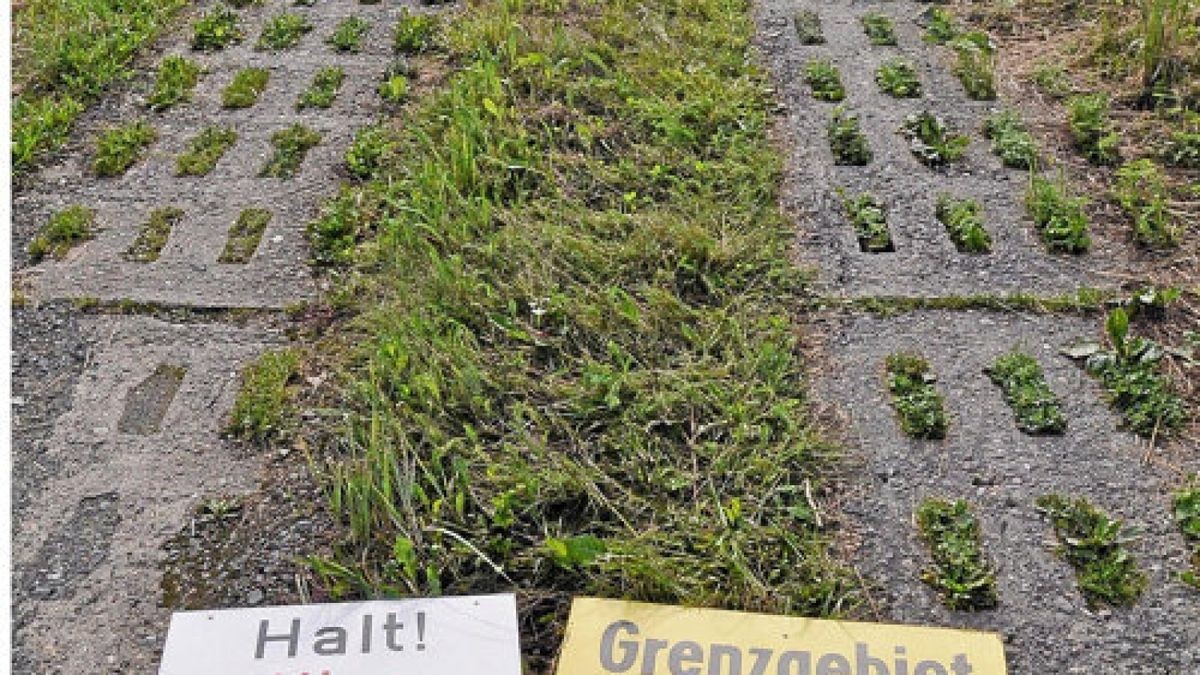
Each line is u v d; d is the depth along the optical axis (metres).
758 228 3.99
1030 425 3.40
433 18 5.12
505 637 2.91
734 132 4.38
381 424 3.36
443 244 3.90
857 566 3.09
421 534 3.14
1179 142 4.34
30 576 3.14
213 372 3.64
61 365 3.68
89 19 5.20
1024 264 3.91
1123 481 3.26
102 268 4.00
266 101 4.73
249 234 4.11
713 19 5.02
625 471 3.28
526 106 4.48
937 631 2.92
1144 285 3.81
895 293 3.81
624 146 4.33
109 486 3.34
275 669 2.88
